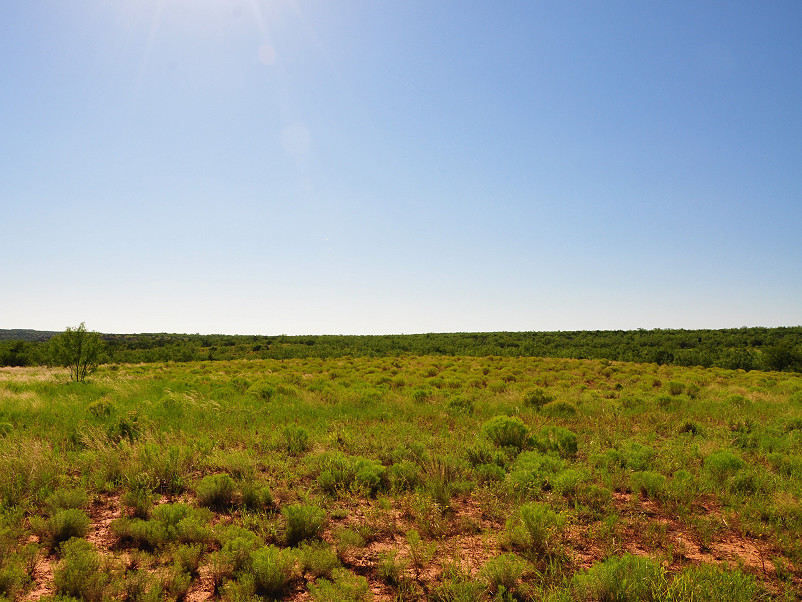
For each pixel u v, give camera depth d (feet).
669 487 22.70
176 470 23.43
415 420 39.86
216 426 35.22
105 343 75.56
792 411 47.01
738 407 50.16
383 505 20.85
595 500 21.67
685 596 12.47
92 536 17.21
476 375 90.84
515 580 14.30
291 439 30.73
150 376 83.97
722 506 21.84
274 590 13.74
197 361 147.33
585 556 16.53
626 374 98.78
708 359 133.59
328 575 14.97
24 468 22.18
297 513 17.31
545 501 21.39
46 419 35.65
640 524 19.30
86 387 60.29
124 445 26.21
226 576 14.43
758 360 130.11
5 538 15.25
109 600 12.41
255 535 16.57
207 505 20.34
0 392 51.78
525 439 32.12
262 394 54.49
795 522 19.58
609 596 13.08
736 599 12.94
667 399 52.24
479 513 20.65
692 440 34.63
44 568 14.66
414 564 15.70
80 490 19.97
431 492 21.62
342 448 30.19
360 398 50.90
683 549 17.15
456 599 12.83
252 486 20.89
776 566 15.58
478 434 33.88
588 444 33.06
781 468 26.68
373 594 13.82
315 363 130.00
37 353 151.43
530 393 52.49
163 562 15.07
